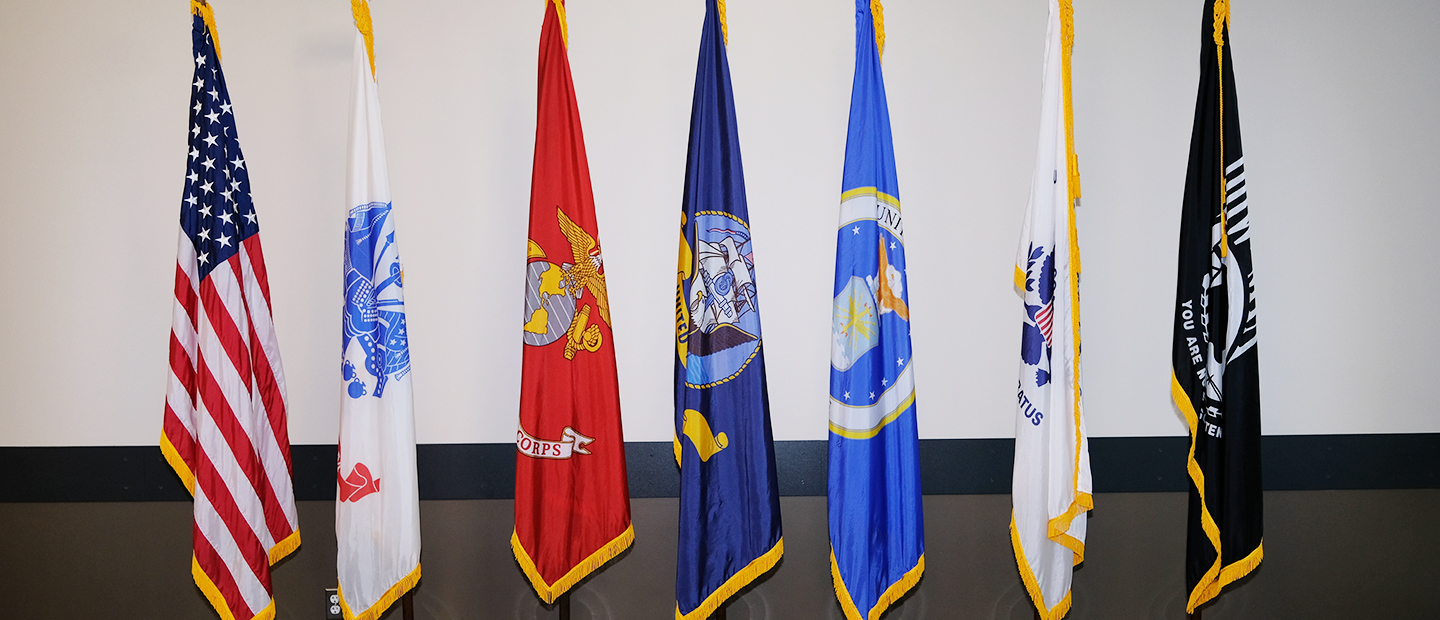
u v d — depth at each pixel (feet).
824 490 7.23
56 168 7.16
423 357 7.18
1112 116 7.23
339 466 6.02
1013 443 7.27
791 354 7.23
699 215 5.99
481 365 7.20
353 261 6.01
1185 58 7.20
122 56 7.13
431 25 7.10
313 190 7.16
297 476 7.17
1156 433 7.32
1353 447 7.33
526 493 6.06
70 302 7.19
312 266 7.18
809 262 7.19
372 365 6.05
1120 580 7.20
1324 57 7.27
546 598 6.05
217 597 6.01
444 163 7.13
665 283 7.20
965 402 7.27
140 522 7.19
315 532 7.16
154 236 7.20
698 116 6.05
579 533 6.17
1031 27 7.18
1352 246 7.34
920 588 7.18
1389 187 7.32
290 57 7.11
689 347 5.96
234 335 6.08
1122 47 7.20
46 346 7.20
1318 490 7.35
